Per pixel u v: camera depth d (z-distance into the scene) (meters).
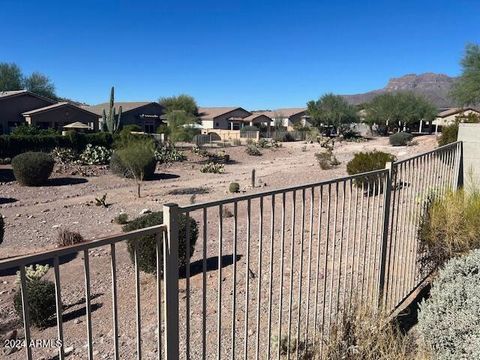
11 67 64.38
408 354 3.44
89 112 43.41
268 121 78.38
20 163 17.72
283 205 2.87
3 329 5.05
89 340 1.78
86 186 18.34
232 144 43.62
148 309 5.20
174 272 2.01
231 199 2.43
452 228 4.54
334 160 24.48
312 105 68.94
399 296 4.54
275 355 3.40
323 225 8.14
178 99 73.38
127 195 16.20
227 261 6.63
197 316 4.69
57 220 11.88
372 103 72.00
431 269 5.04
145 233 1.89
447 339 3.23
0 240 8.81
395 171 4.15
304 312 4.28
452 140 14.55
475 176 6.70
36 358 4.26
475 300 3.21
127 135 27.12
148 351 4.13
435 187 5.39
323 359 3.22
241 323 4.31
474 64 25.44
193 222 6.80
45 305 5.13
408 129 74.12
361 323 3.44
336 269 5.41
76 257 7.91
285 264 6.04
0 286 6.57
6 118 37.72
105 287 6.22
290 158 32.19
